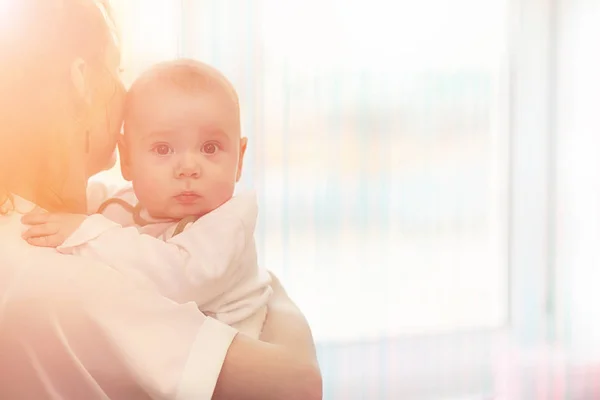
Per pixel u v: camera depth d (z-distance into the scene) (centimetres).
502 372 248
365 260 227
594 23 259
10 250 64
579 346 258
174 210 88
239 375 66
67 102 70
